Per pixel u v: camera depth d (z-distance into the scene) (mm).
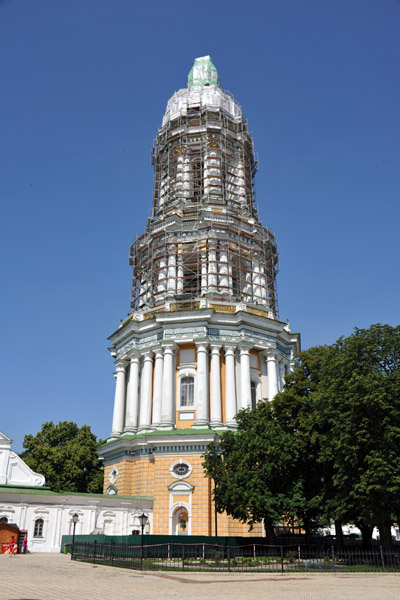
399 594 23250
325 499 44094
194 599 20672
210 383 60719
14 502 50219
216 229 70500
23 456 77750
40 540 50031
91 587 24281
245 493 41000
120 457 60562
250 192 81250
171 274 68688
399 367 39250
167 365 61156
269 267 76375
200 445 54656
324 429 44312
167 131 81562
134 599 20359
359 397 36906
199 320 62281
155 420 60500
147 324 66062
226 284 67500
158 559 39906
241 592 23609
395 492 34375
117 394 66750
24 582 25328
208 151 78562
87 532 51875
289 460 42719
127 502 54312
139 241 76750
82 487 77125
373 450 35906
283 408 48438
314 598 21734
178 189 76000
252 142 86000
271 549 43719
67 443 79625
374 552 37250
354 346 40062
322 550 44625
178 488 53438
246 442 44062
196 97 83375
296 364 52531
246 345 62031
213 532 51250
